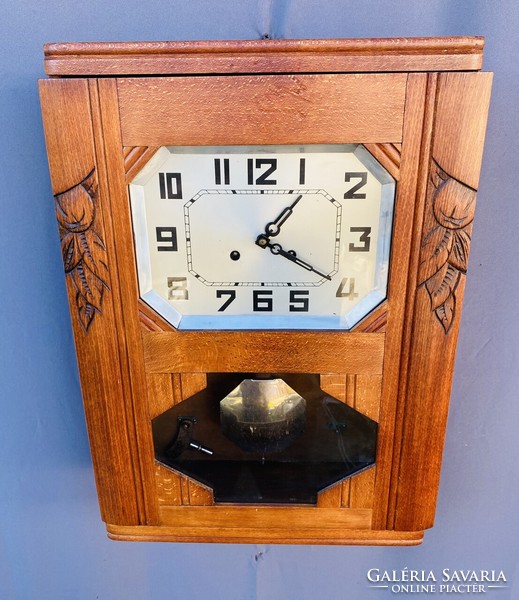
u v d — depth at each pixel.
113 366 0.45
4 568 0.67
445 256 0.41
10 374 0.58
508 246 0.52
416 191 0.39
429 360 0.43
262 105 0.38
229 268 0.44
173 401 0.46
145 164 0.39
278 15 0.47
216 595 0.69
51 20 0.47
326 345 0.44
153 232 0.43
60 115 0.38
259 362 0.44
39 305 0.56
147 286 0.44
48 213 0.53
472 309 0.54
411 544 0.51
